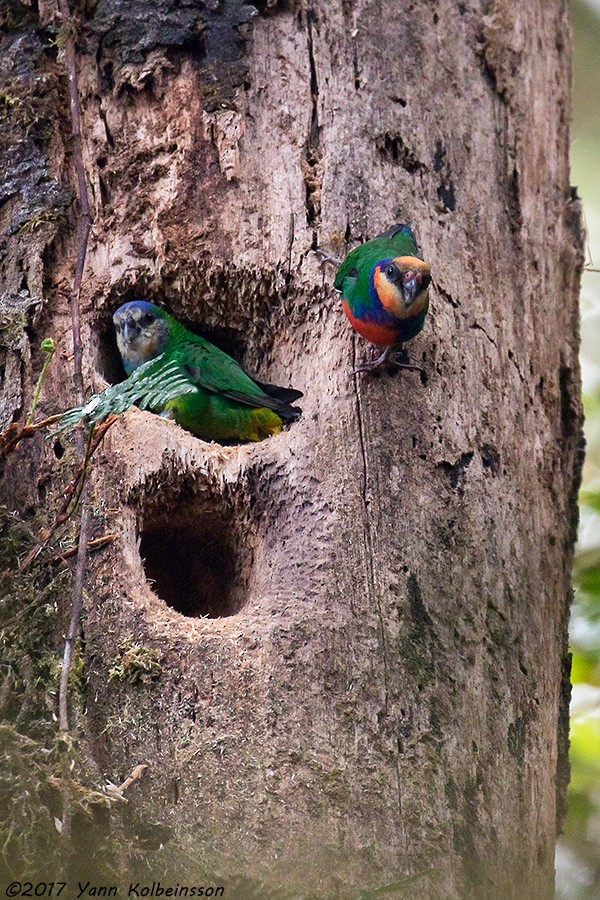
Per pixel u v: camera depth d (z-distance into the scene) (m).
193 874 6.88
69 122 9.25
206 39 9.30
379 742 7.40
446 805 7.41
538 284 9.68
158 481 8.41
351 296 8.29
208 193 9.01
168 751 7.20
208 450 8.48
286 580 7.90
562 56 10.91
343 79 9.32
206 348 9.37
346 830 7.09
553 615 9.01
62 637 7.57
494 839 7.56
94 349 8.96
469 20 9.98
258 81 9.25
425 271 8.00
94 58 9.35
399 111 9.34
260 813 7.05
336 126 9.20
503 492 8.67
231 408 9.54
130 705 7.34
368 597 7.80
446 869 7.22
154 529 8.81
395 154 9.25
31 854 6.84
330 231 8.94
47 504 8.03
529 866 7.78
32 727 7.25
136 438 8.41
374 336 8.26
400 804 7.27
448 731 7.62
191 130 9.12
